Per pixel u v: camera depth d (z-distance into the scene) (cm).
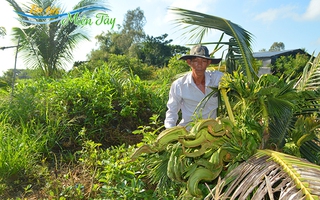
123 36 4481
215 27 386
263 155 232
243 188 201
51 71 1320
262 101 281
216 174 259
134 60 1755
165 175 293
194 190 249
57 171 397
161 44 4550
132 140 506
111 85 595
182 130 258
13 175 373
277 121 297
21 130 473
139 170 369
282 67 2156
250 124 261
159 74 1164
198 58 352
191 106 376
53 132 464
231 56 417
